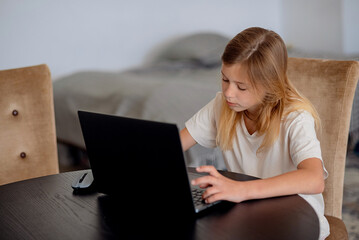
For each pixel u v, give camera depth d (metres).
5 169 1.48
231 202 0.94
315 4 4.23
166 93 2.51
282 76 1.14
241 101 1.11
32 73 1.51
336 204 1.31
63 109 2.88
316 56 3.77
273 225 0.83
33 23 3.53
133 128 0.87
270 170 1.23
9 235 0.86
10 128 1.49
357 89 2.94
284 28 4.52
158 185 0.89
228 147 1.30
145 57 4.06
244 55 1.06
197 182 0.93
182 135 1.40
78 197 1.04
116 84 2.91
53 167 1.53
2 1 3.38
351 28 4.02
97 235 0.84
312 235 0.79
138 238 0.81
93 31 3.79
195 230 0.82
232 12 4.36
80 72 3.52
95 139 0.97
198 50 3.77
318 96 1.32
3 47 3.45
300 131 1.12
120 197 1.00
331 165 1.29
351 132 3.00
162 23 4.07
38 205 1.01
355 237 1.95
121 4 3.87
